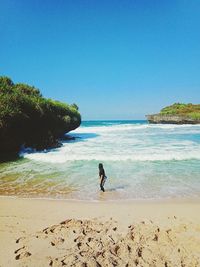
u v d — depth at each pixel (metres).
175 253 4.78
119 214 7.14
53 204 8.23
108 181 11.40
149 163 15.04
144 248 4.99
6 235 5.72
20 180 11.83
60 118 30.53
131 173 12.75
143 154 17.39
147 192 9.64
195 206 7.77
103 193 9.64
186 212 7.20
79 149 21.34
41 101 26.89
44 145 22.67
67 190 10.12
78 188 10.38
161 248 4.98
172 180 11.29
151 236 5.51
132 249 4.95
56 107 31.25
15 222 6.59
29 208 7.80
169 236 5.50
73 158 16.91
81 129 54.31
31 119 23.12
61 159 16.83
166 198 8.83
